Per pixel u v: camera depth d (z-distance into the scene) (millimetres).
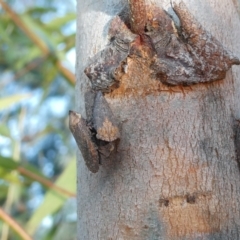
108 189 493
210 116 491
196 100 490
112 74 486
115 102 495
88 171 519
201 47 484
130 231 479
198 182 479
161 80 487
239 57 541
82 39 548
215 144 488
